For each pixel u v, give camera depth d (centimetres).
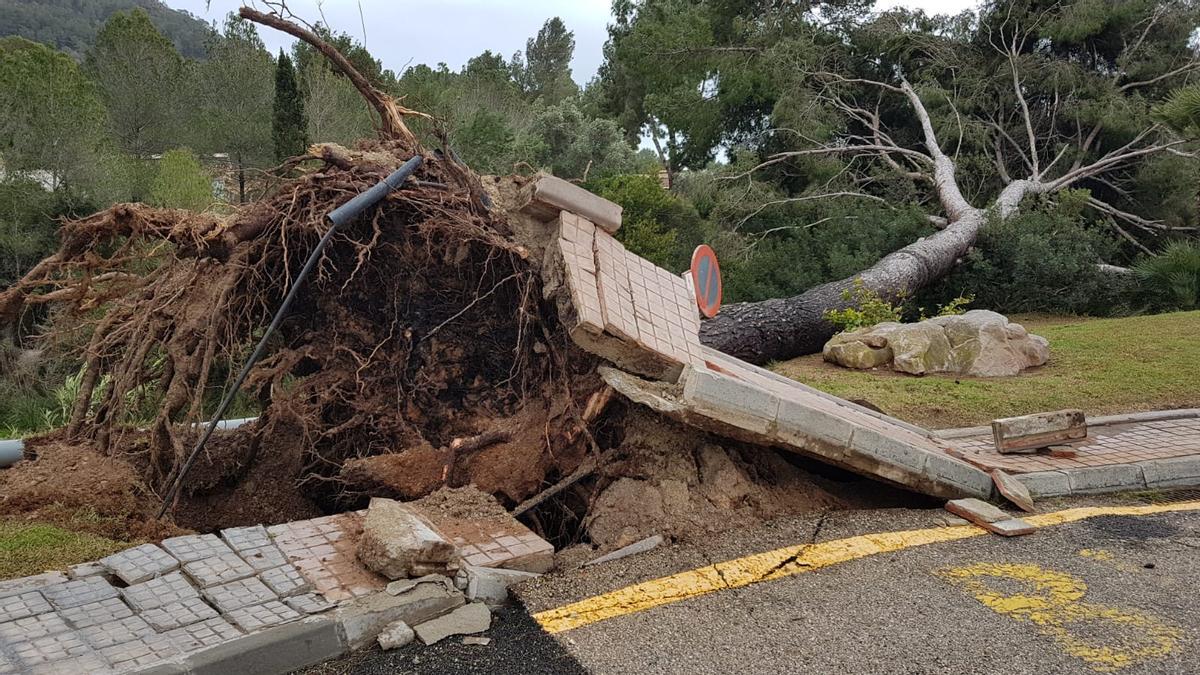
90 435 497
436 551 347
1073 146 1856
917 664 306
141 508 429
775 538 433
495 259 502
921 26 1977
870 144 1931
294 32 529
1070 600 365
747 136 2108
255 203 491
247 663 282
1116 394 791
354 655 305
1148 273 1388
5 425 780
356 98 1656
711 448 477
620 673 297
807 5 2011
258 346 438
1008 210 1534
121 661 269
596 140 2338
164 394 487
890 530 454
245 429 534
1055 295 1406
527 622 336
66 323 516
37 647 274
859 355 938
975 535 449
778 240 1598
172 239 458
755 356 1016
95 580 330
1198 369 852
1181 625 340
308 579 340
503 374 514
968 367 892
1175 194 1675
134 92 2069
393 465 453
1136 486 550
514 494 476
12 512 401
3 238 1211
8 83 1466
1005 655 314
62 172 1401
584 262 479
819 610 352
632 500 455
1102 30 1862
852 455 471
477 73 3231
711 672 299
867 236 1481
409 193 486
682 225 1614
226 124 1886
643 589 369
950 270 1444
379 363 496
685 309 537
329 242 461
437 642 315
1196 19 1784
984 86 1858
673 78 2181
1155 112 1285
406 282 500
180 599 316
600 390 482
